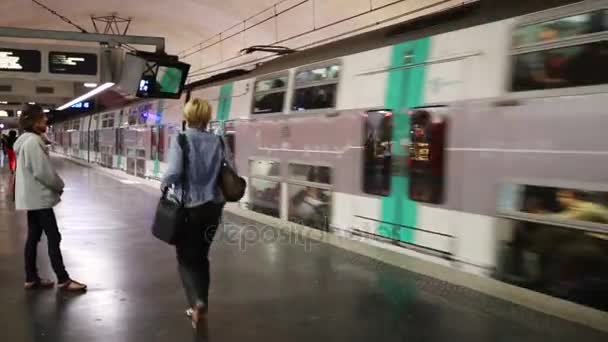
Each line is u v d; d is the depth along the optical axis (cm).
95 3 1541
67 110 3597
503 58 533
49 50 1280
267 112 994
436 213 602
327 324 476
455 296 545
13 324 466
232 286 590
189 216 441
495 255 530
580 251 456
